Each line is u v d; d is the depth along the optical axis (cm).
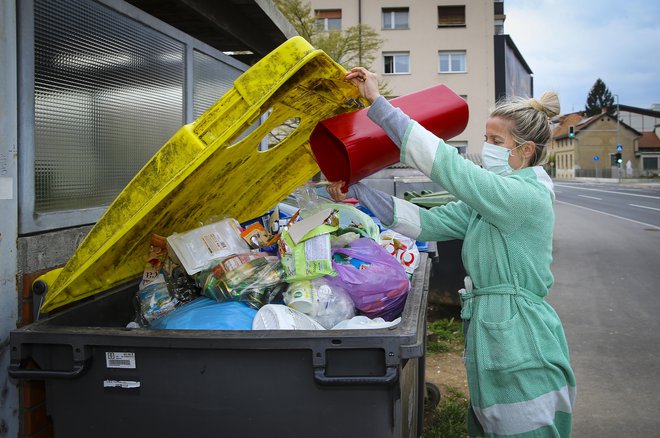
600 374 467
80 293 197
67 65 237
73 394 168
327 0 3353
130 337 159
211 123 169
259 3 395
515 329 185
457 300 590
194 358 159
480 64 3356
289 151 245
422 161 184
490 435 195
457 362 485
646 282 845
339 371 153
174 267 218
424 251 357
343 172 228
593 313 664
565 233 1510
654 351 524
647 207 2511
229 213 260
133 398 164
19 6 204
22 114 205
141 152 297
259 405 158
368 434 156
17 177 204
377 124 195
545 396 184
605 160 8431
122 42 279
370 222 233
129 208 172
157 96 313
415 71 3381
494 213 182
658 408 400
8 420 200
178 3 346
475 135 3384
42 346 168
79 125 246
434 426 362
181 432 163
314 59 174
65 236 228
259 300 193
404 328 155
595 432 364
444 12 3359
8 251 198
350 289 197
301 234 197
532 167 199
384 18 3384
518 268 188
